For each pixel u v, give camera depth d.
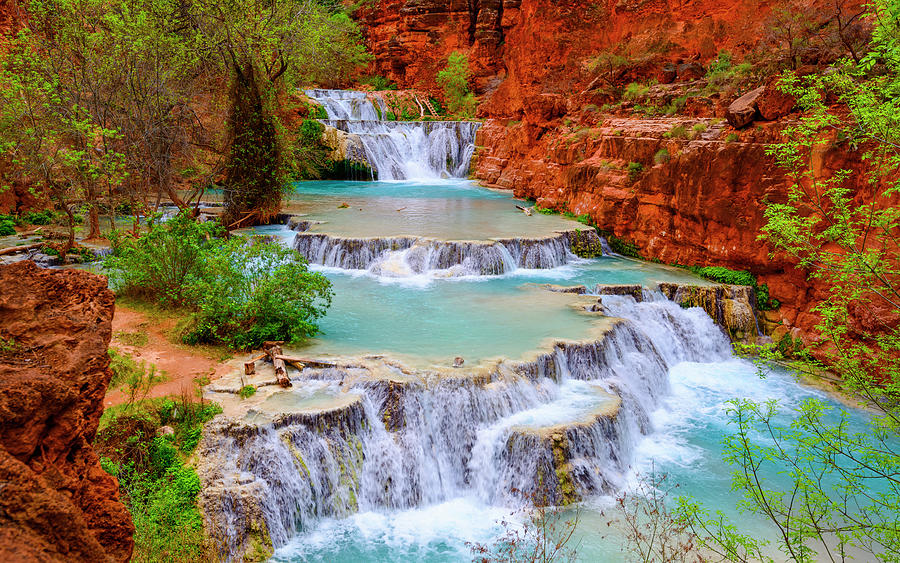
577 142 30.33
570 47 45.66
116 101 23.67
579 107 35.16
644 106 31.50
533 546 10.49
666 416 15.45
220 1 25.33
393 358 14.01
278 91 30.27
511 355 14.38
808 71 20.36
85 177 22.39
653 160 24.66
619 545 10.47
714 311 19.84
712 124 23.94
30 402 3.69
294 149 31.56
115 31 23.47
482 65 59.09
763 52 29.23
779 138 19.95
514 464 12.05
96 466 4.46
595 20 46.09
